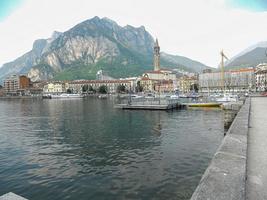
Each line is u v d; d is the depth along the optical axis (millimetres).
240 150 6941
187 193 15281
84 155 24859
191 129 38750
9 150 27594
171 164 20984
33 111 85750
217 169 5473
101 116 62719
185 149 26047
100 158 23578
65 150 27188
